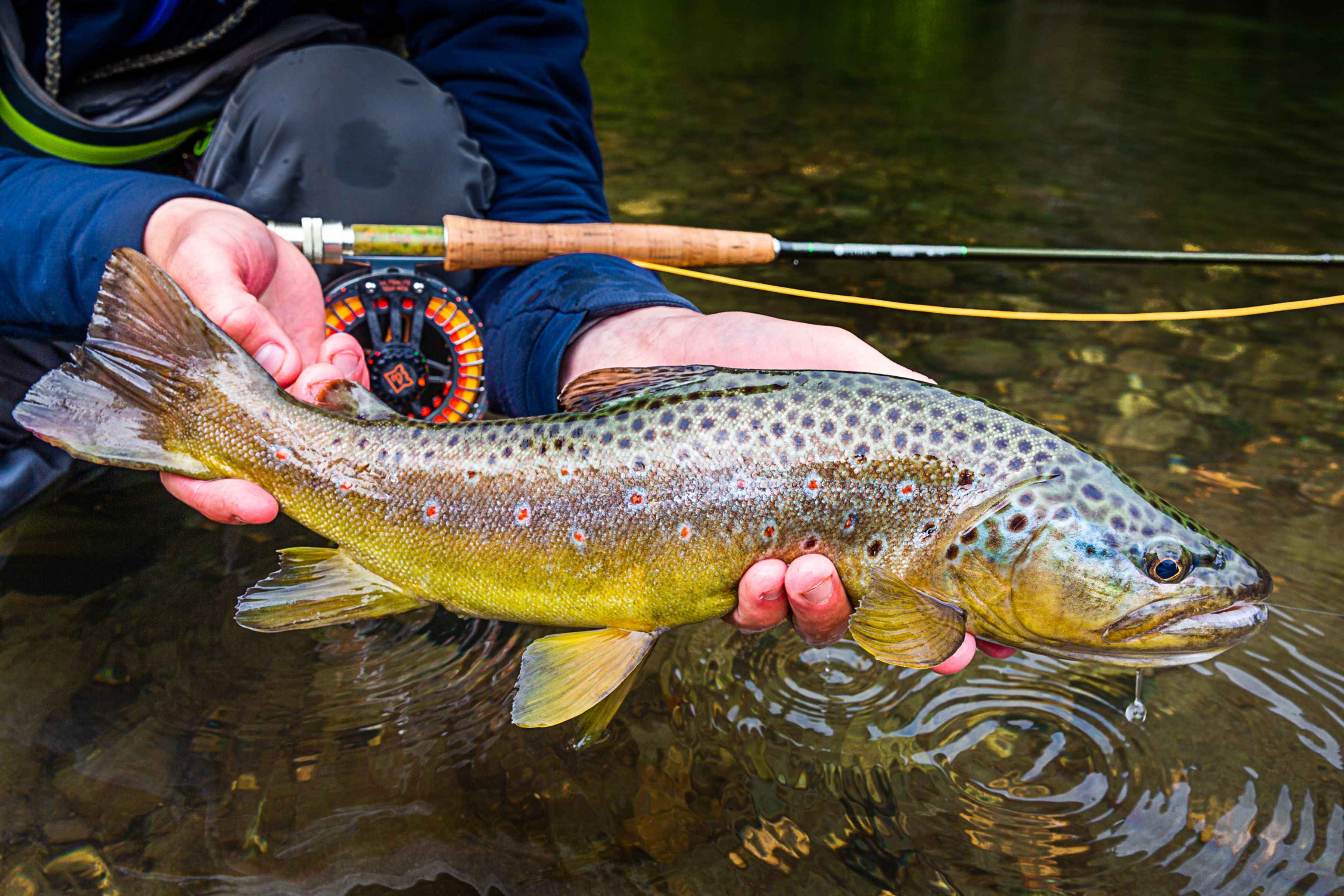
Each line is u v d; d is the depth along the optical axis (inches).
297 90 26.8
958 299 40.5
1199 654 18.7
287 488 19.8
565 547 19.1
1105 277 43.8
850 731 21.2
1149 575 18.2
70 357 25.2
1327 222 51.1
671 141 64.2
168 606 23.2
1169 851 18.9
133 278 19.4
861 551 18.6
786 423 18.6
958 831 19.2
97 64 28.0
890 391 18.8
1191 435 31.4
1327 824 19.3
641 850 18.6
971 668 22.9
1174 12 142.4
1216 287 43.1
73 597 23.3
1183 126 73.0
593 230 25.9
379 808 19.1
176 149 30.1
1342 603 24.5
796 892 18.0
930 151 64.2
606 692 19.0
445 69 31.0
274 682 21.7
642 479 18.8
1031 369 35.0
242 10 28.5
